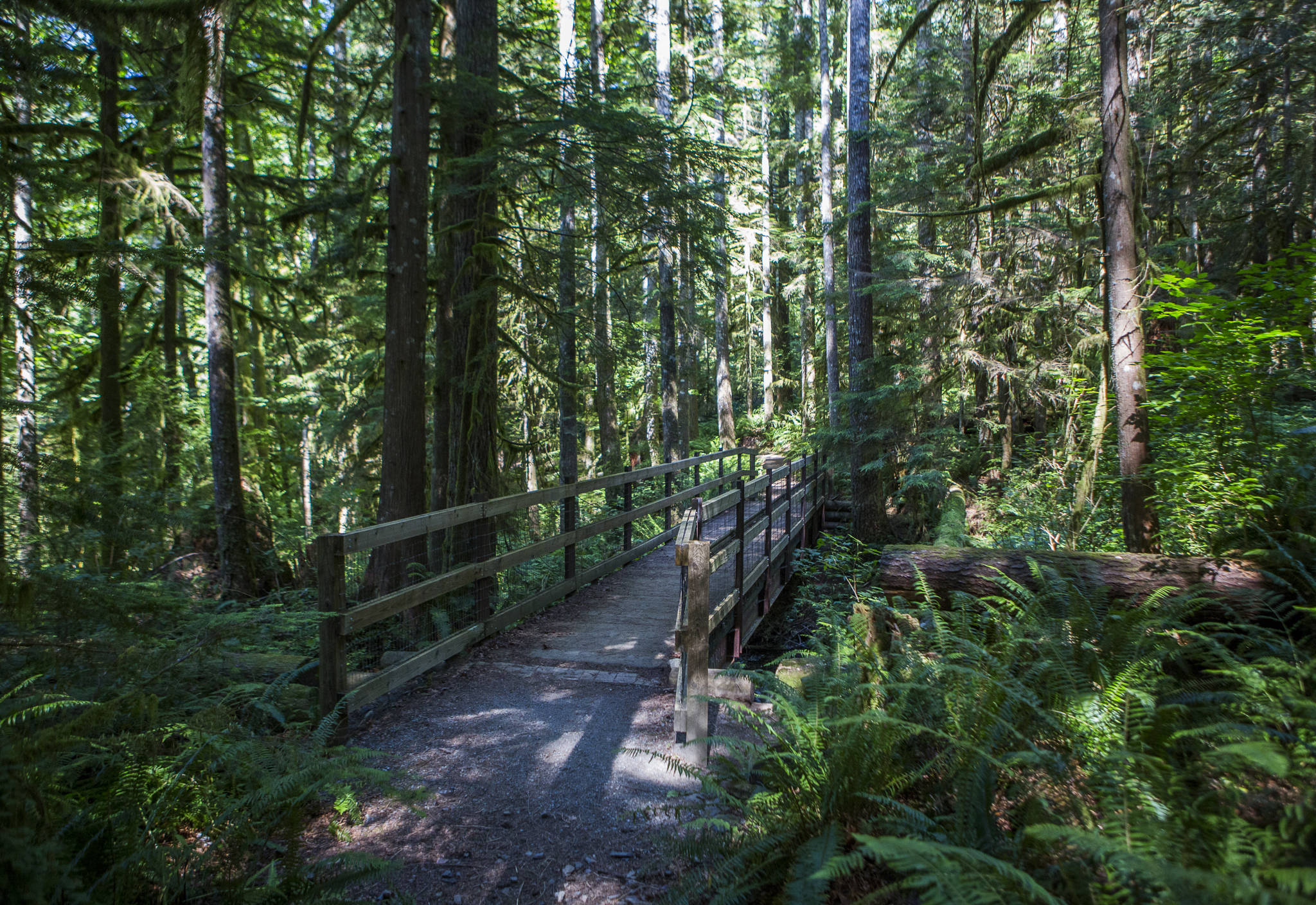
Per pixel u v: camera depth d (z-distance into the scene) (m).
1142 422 6.04
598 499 14.71
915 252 13.50
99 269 5.69
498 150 7.59
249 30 10.73
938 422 12.57
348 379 14.80
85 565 5.76
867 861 2.71
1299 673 2.88
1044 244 11.56
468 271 8.23
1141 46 11.72
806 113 29.09
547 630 6.86
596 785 3.86
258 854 3.12
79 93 7.69
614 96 7.85
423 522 5.09
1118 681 3.01
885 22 22.59
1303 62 10.31
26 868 2.04
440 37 8.81
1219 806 2.38
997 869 2.09
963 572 4.57
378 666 5.07
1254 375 4.81
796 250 24.52
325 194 9.02
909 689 3.23
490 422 8.47
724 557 6.04
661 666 5.84
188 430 13.44
